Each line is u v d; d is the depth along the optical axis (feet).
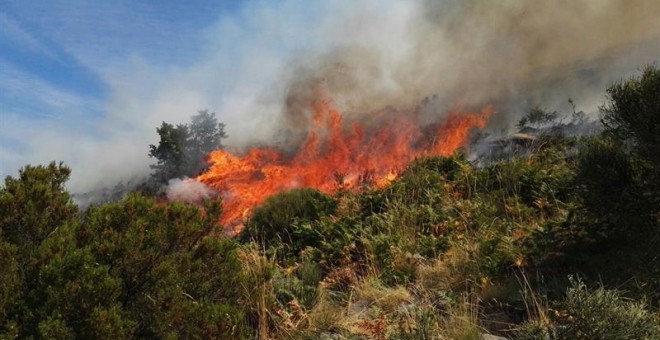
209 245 14.37
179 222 14.24
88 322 10.46
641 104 17.03
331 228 25.67
